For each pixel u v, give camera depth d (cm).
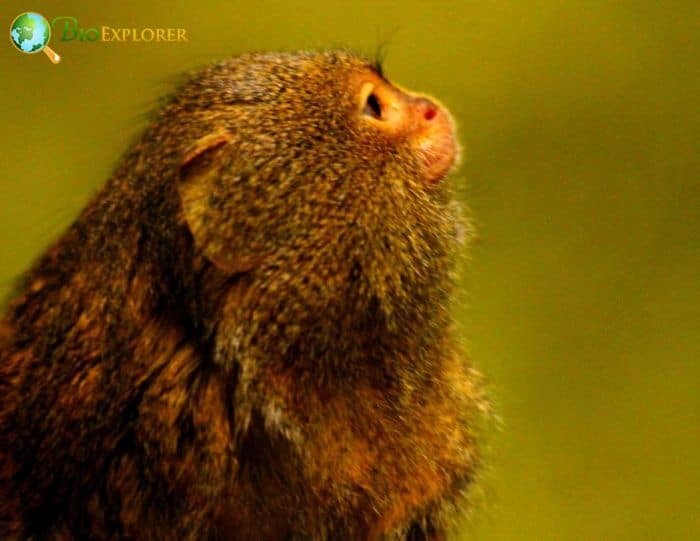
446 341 98
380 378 97
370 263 96
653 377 124
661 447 123
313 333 96
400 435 97
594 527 120
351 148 96
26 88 121
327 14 125
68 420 96
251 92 96
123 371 96
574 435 122
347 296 96
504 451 120
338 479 96
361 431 96
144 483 96
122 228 96
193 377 96
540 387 123
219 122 96
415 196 97
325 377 96
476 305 123
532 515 119
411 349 97
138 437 96
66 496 96
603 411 123
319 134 96
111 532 96
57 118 121
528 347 123
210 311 96
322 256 96
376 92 97
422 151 97
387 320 96
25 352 96
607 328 125
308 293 96
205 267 96
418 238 97
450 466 98
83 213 97
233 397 96
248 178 96
